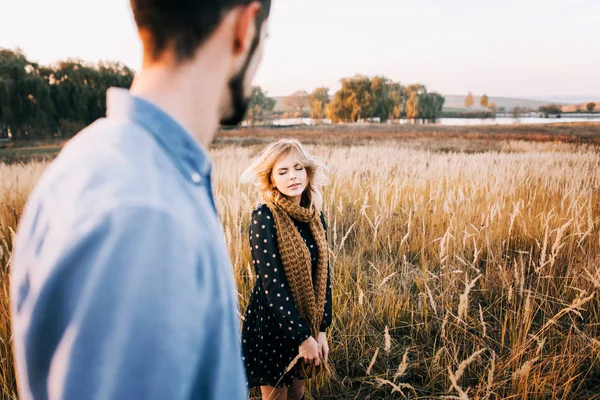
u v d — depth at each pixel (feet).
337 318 9.80
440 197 18.71
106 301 0.97
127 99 1.42
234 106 1.69
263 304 6.23
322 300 6.25
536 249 13.44
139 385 0.97
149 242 1.04
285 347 6.16
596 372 8.27
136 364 0.97
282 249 5.84
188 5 1.41
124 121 1.36
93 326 0.97
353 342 9.30
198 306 1.16
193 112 1.51
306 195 6.48
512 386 7.44
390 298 10.60
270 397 6.48
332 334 9.46
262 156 6.02
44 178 1.28
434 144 74.23
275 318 6.10
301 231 6.21
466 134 107.24
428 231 15.07
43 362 1.08
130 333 0.97
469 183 21.33
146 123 1.37
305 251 5.94
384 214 15.61
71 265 1.00
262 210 5.98
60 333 1.02
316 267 6.27
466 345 9.07
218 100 1.60
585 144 59.06
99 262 0.99
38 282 1.05
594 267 11.35
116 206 1.05
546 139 76.48
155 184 1.20
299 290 5.90
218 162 33.53
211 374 1.27
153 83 1.47
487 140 82.79
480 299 11.24
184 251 1.14
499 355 8.63
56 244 1.05
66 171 1.20
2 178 26.27
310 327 6.04
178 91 1.46
